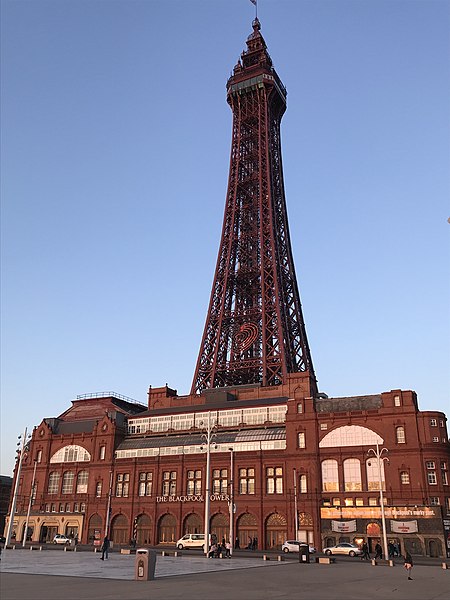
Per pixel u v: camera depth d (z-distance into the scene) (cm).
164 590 2830
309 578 3881
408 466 9044
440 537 8212
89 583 3102
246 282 14512
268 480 9906
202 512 10094
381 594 2938
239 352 13312
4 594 2519
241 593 2800
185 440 11012
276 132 16862
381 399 9875
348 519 8900
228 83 16938
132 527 10631
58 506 11669
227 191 15675
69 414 13662
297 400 10256
